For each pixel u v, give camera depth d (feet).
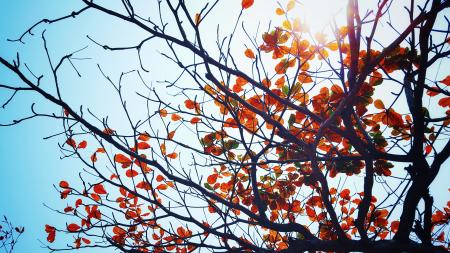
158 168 8.17
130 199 12.16
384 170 9.84
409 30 5.93
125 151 7.47
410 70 7.15
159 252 10.59
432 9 5.66
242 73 7.75
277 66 9.19
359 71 8.25
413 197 8.09
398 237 8.46
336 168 10.23
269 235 12.69
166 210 9.31
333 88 8.68
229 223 9.62
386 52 6.17
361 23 6.52
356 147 8.20
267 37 8.76
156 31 6.42
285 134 8.11
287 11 8.35
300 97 9.66
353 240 8.55
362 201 8.26
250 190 12.02
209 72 7.22
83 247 10.43
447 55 6.65
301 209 12.57
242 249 9.59
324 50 8.89
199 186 8.79
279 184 11.96
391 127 9.20
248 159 11.31
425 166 8.08
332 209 8.19
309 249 9.04
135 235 12.06
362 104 8.49
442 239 12.63
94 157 9.19
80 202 11.41
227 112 10.16
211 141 10.62
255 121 10.27
